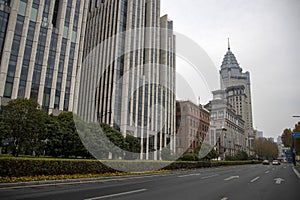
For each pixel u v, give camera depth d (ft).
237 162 159.74
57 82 130.31
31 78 118.73
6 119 56.08
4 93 109.91
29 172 38.70
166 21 192.03
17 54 116.57
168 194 28.37
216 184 40.14
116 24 162.71
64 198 24.88
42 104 121.70
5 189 31.24
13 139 59.26
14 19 117.70
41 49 125.70
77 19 145.69
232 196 27.73
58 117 75.36
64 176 42.37
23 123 57.21
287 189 34.94
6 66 111.65
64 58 135.44
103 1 194.59
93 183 40.09
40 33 126.93
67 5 142.10
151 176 56.29
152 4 184.85
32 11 125.49
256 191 32.40
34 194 27.48
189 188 34.30
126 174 55.06
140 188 33.58
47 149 66.64
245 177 56.08
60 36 134.92
